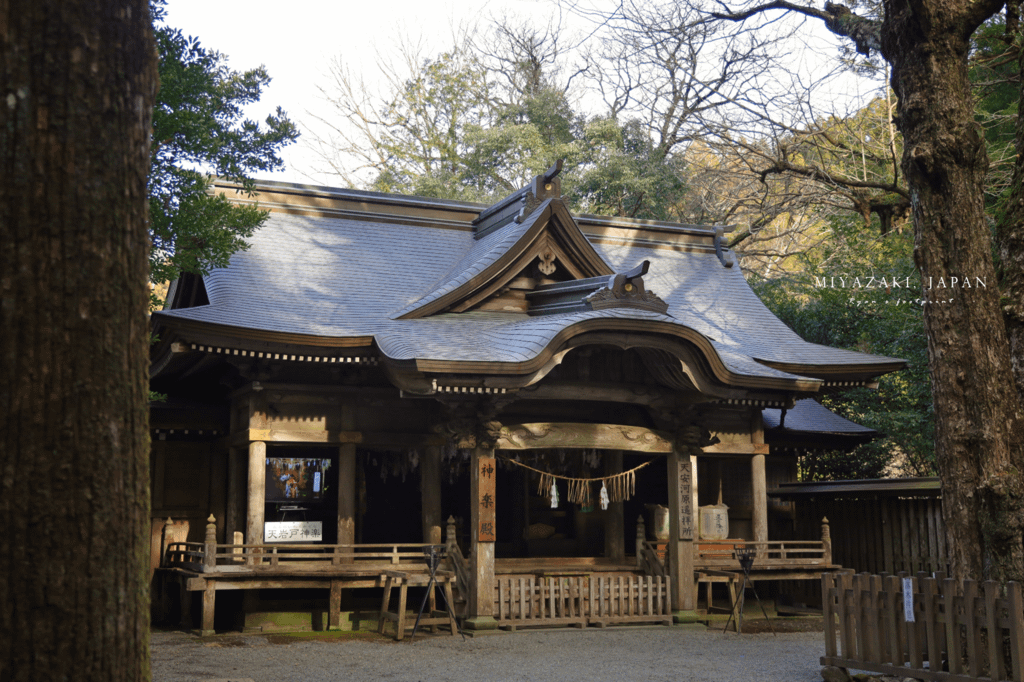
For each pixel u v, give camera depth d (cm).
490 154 3209
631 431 1470
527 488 1708
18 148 289
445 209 1936
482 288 1536
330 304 1539
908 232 2405
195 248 1206
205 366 1461
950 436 887
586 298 1387
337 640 1255
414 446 1484
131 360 311
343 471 1435
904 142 961
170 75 1095
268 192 1791
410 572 1366
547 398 1414
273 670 1002
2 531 275
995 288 901
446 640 1253
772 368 1644
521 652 1155
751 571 1548
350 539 1420
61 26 302
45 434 282
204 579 1273
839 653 1149
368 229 1845
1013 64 2088
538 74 3703
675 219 3300
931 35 927
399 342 1309
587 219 2077
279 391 1406
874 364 1698
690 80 3119
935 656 816
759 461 1673
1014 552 835
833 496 1766
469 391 1270
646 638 1298
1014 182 925
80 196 298
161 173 1175
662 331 1345
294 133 1242
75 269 294
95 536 290
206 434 1606
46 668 276
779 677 984
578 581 1397
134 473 308
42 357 284
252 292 1508
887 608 864
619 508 1622
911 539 1638
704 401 1462
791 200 2428
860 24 1225
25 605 275
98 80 309
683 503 1498
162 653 1112
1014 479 851
